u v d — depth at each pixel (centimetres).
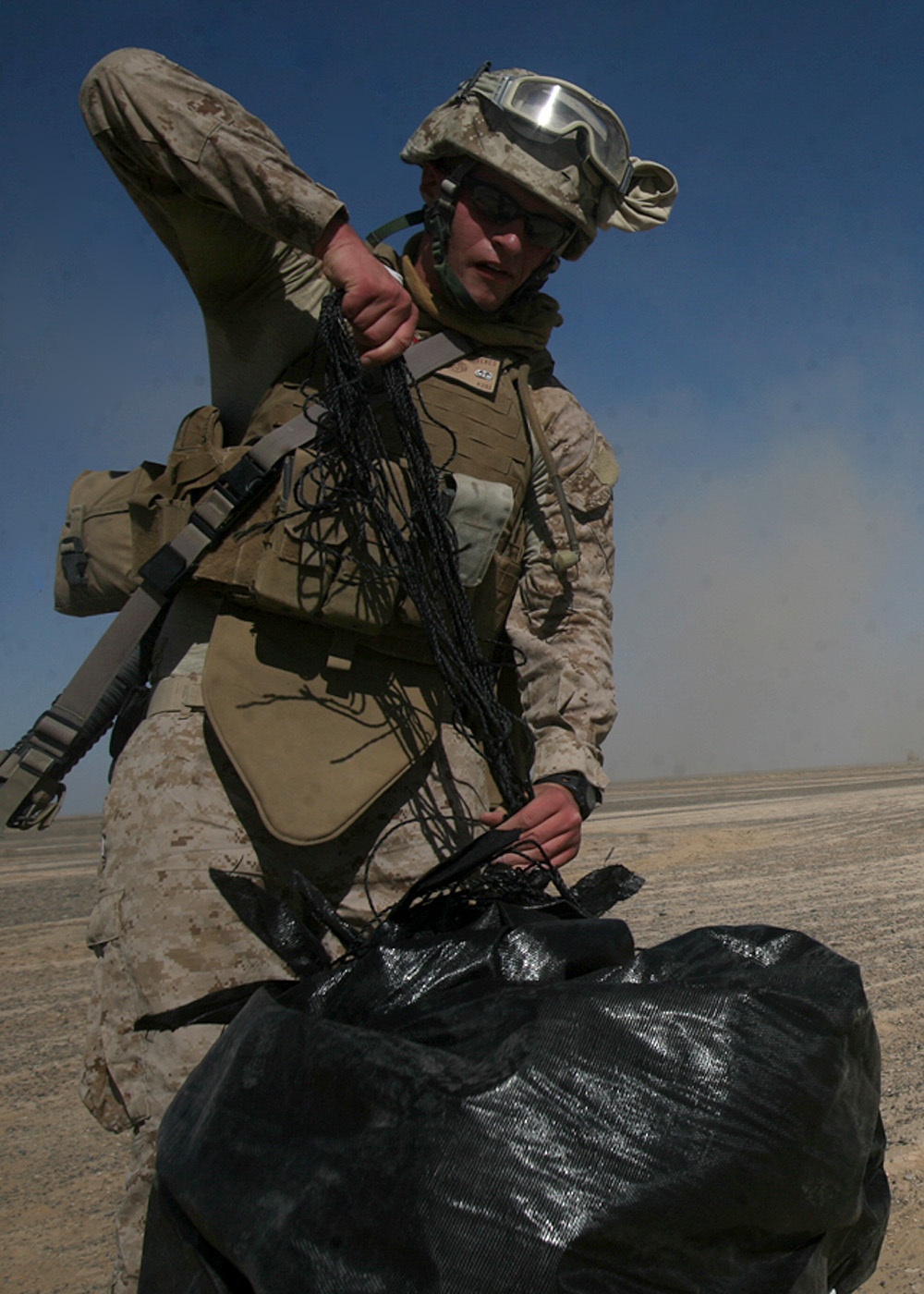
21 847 1278
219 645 164
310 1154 104
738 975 115
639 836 980
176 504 170
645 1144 102
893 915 552
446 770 176
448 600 166
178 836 158
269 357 178
